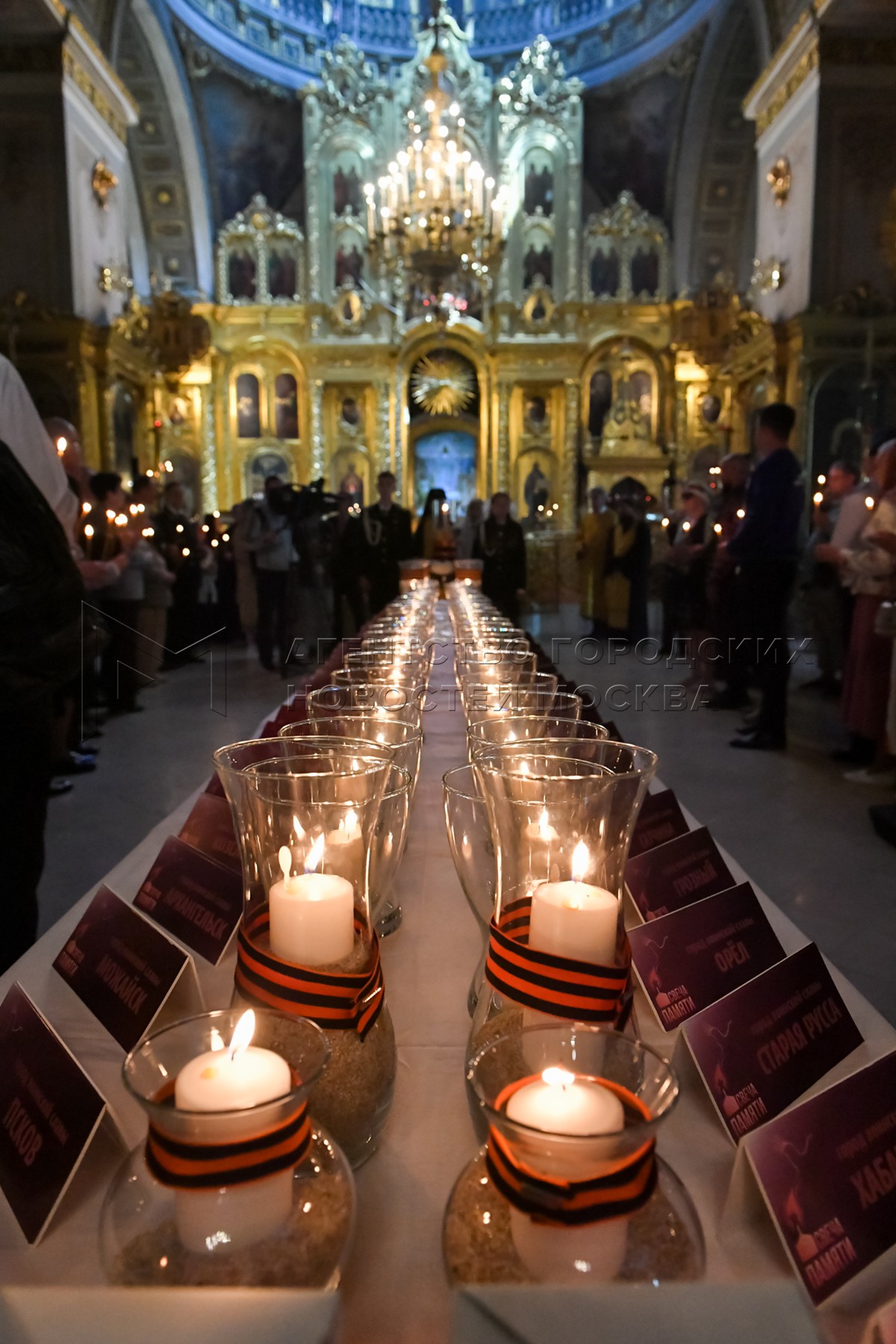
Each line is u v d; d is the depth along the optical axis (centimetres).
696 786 426
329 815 76
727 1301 43
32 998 102
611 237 1542
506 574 710
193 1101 50
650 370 1537
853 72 962
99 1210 68
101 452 1106
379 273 1542
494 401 1555
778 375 1066
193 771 445
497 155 1537
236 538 827
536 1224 48
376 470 1570
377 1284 61
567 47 1544
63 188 1023
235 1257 50
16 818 186
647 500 1198
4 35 995
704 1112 81
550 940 72
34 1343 42
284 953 71
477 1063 56
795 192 1038
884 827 351
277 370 1570
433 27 1352
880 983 241
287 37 1505
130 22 1236
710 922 97
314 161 1518
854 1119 64
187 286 1543
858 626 427
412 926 117
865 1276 60
